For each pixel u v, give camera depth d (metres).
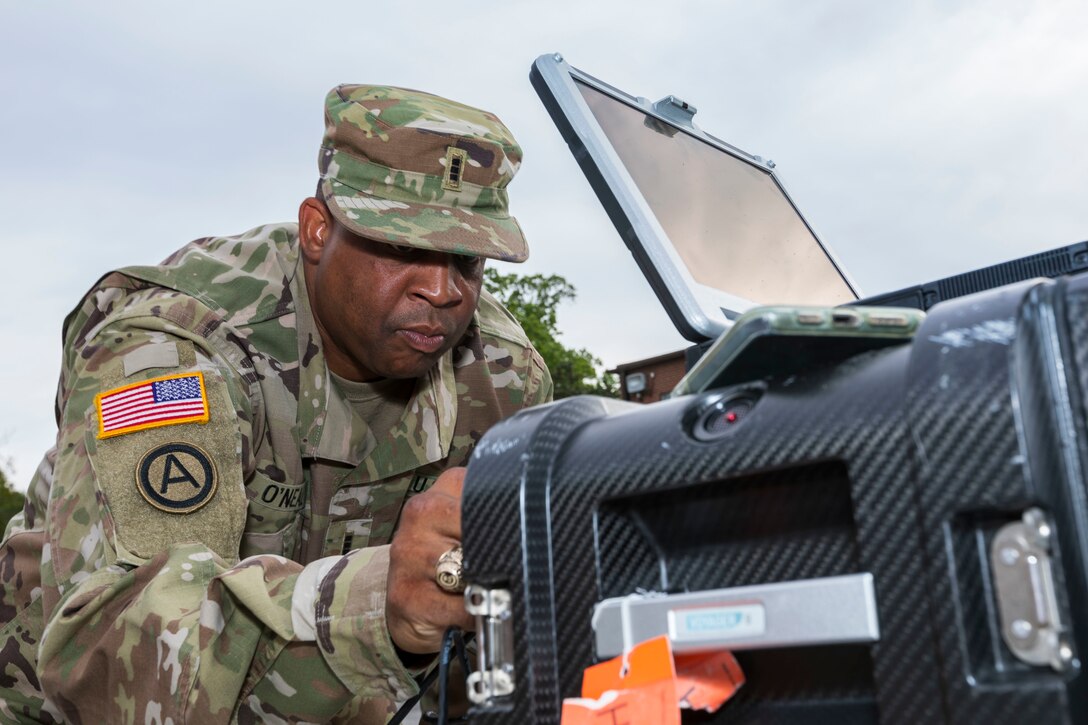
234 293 2.00
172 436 1.61
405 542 1.14
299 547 2.17
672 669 0.71
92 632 1.49
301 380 2.04
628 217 1.65
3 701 1.98
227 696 1.33
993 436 0.62
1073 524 0.60
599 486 0.81
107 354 1.74
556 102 1.74
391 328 1.89
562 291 25.42
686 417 0.80
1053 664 0.59
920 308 1.14
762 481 0.76
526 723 0.80
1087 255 1.03
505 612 0.84
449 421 2.21
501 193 1.96
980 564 0.62
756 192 2.08
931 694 0.63
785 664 0.75
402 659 1.25
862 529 0.67
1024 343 0.63
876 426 0.68
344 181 1.87
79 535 1.59
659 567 0.83
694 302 1.61
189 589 1.44
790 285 1.96
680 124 1.98
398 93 1.96
